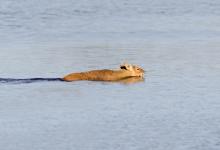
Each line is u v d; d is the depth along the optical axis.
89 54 130.88
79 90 101.25
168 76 110.50
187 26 171.88
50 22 177.75
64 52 133.00
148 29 166.75
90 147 81.06
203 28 167.88
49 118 90.19
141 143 82.31
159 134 84.94
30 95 98.88
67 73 112.25
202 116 91.06
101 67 117.75
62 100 97.06
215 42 145.12
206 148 80.75
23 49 136.12
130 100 97.12
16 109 93.50
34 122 88.75
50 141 82.94
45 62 122.12
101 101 96.75
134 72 107.88
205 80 108.00
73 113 92.06
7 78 107.94
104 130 86.31
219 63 121.12
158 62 122.38
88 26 171.88
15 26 170.00
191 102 96.62
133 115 91.44
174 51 134.12
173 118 90.31
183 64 120.31
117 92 100.69
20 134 84.94
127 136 84.38
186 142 82.50
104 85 104.00
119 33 160.50
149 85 104.56
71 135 84.62
